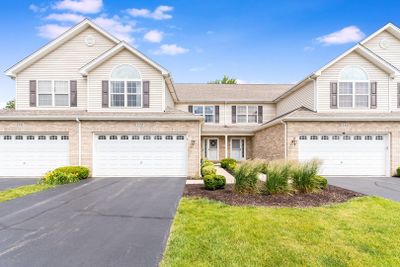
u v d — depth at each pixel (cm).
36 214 670
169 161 1335
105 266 402
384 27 1612
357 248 456
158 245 477
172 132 1330
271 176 888
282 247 457
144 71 1444
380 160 1380
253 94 2323
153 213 675
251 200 807
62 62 1515
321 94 1521
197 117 1321
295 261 408
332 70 1529
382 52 1638
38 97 1494
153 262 414
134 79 1438
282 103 2067
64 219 628
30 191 955
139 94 1440
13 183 1136
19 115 1323
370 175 1375
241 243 473
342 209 699
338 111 1516
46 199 832
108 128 1325
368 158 1379
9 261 418
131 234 531
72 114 1366
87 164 1320
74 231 549
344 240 489
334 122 1376
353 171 1377
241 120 2208
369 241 485
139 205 755
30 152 1323
